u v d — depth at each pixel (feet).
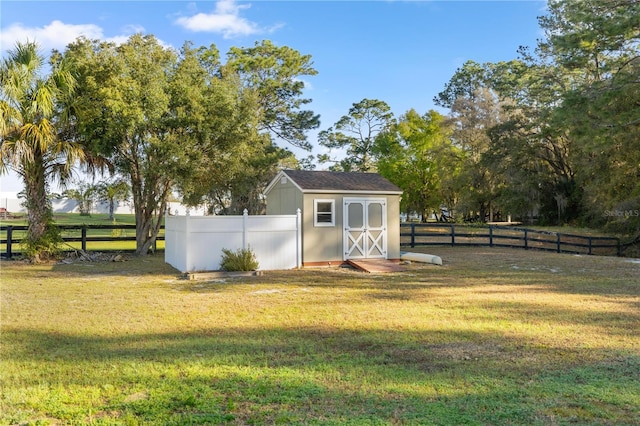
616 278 37.52
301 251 45.60
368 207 48.70
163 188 58.85
